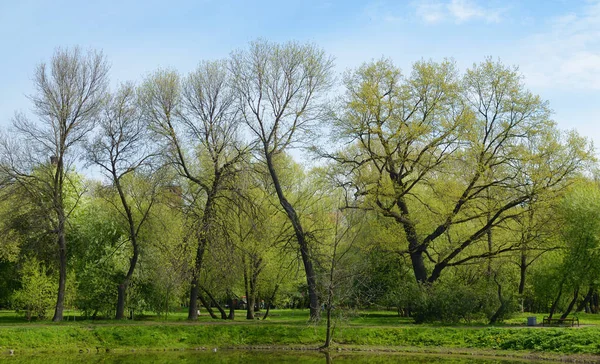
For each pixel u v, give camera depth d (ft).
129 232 148.36
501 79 136.77
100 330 118.11
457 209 137.18
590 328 108.37
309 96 139.33
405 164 145.28
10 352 106.63
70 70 131.95
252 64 139.13
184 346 117.39
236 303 242.17
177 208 138.62
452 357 103.55
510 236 145.18
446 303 129.90
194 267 131.34
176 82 137.28
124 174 140.56
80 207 168.14
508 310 131.34
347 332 120.47
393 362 97.81
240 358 103.86
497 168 139.33
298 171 169.58
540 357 100.63
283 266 156.76
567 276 131.23
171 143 136.15
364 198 142.92
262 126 139.23
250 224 135.44
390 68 140.87
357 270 129.08
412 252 143.43
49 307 140.97
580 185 141.18
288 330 123.13
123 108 135.03
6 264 161.58
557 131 139.54
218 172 135.44
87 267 144.46
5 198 132.46
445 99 137.08
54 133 132.05
